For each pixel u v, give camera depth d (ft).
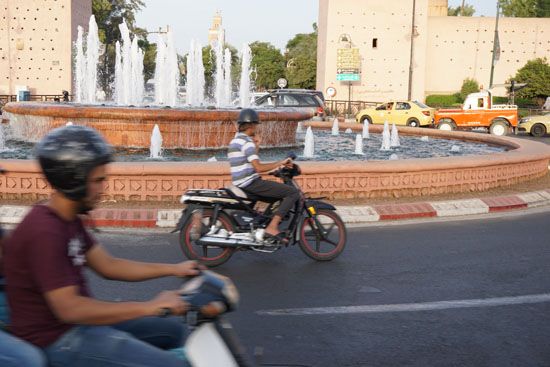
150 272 9.02
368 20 177.47
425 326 16.65
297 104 95.86
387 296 19.20
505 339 15.81
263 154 52.90
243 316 17.19
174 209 29.78
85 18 192.54
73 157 7.64
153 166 30.91
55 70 176.04
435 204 33.32
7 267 7.84
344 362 14.21
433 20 182.29
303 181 32.81
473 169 37.68
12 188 30.89
